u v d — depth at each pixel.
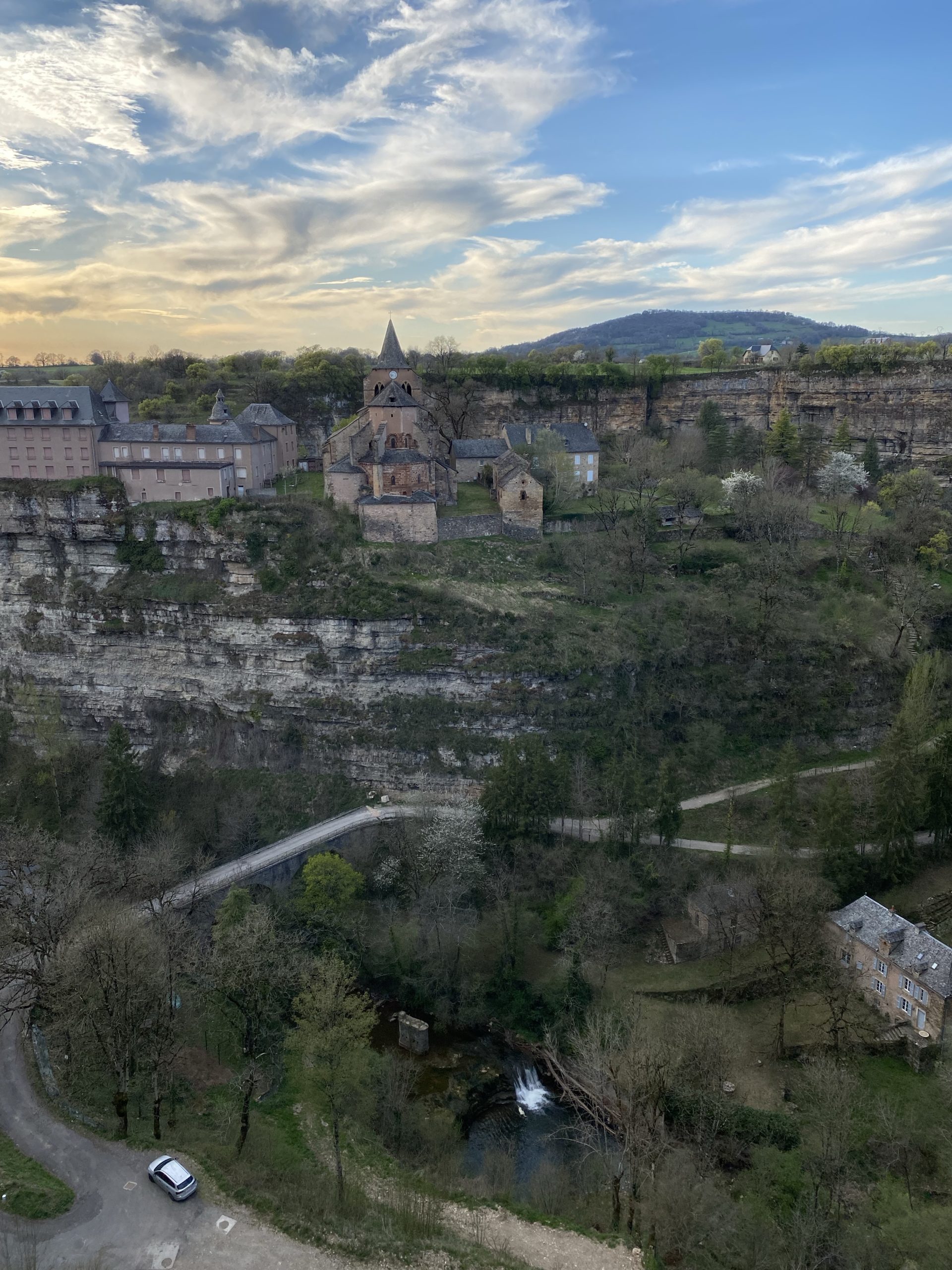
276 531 107.31
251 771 103.50
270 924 67.06
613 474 143.00
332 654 102.38
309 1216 47.44
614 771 89.06
